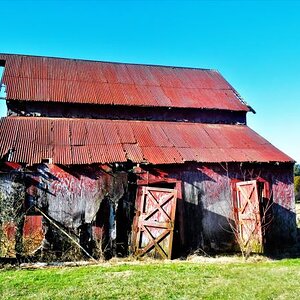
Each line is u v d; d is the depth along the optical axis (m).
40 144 11.50
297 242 13.56
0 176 10.56
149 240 11.12
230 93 17.11
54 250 10.66
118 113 14.49
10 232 10.43
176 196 11.23
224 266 9.87
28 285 7.83
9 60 15.60
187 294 7.20
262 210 12.15
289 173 13.59
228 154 12.96
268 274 8.82
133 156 11.78
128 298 6.98
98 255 10.91
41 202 10.75
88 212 11.05
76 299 6.92
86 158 11.30
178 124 14.57
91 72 16.27
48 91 14.12
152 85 16.31
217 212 12.33
